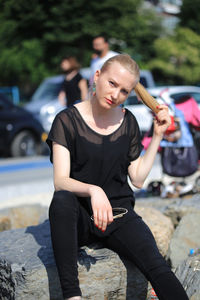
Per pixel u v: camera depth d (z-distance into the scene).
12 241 2.76
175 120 5.05
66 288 2.13
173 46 34.00
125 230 2.41
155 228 3.05
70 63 7.43
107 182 2.49
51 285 2.35
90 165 2.45
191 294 2.43
